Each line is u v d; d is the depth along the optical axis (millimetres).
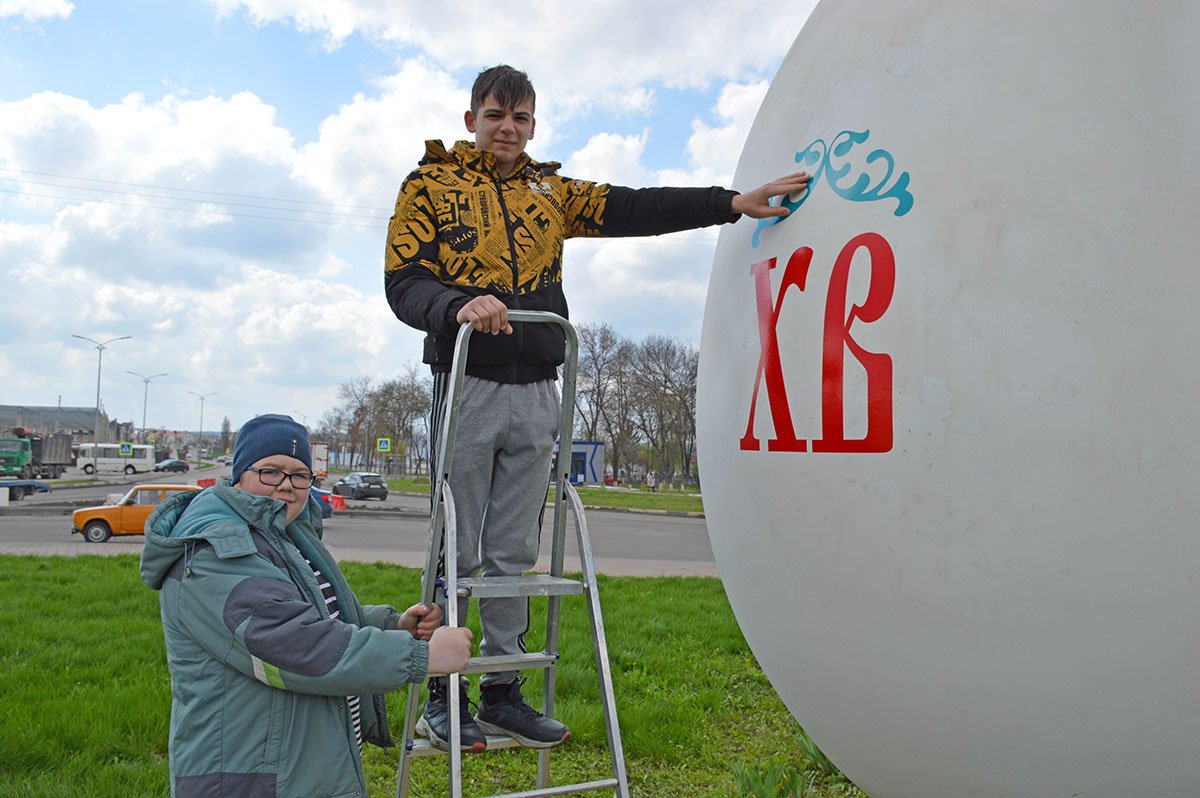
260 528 2283
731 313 2500
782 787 3510
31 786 3561
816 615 2182
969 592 1894
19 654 5832
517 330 2746
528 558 2873
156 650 5918
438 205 2742
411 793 3850
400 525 21188
